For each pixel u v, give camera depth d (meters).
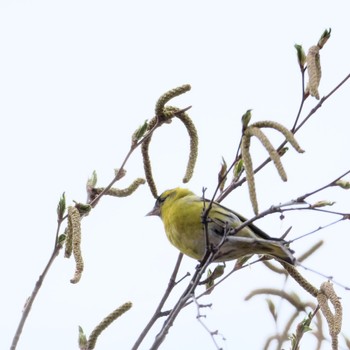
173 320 8.12
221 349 6.61
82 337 8.50
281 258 10.43
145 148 10.44
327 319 8.61
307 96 9.34
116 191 9.91
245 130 8.29
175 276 9.38
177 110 9.88
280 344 10.64
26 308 7.69
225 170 9.81
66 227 8.42
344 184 7.85
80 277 7.96
